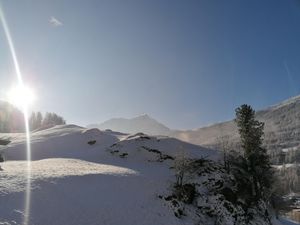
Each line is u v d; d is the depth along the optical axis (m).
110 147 70.75
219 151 71.31
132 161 65.12
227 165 59.34
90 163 57.81
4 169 42.38
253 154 60.03
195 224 43.38
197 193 49.47
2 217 28.73
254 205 53.41
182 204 45.75
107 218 35.72
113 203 39.25
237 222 47.28
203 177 53.72
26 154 73.81
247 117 62.81
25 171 41.97
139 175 50.25
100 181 43.78
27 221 29.64
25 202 32.59
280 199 70.62
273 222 55.88
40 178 39.09
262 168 59.91
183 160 53.53
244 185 55.53
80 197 37.78
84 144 80.94
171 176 53.75
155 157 66.00
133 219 37.66
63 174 42.78
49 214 32.16
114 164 61.19
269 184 60.53
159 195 45.03
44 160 57.59
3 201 31.33
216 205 47.56
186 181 51.28
